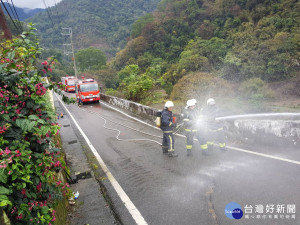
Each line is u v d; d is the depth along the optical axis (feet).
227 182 14.55
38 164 8.39
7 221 5.89
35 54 11.14
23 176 7.09
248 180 14.43
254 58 154.10
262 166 16.10
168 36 268.00
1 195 5.83
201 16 280.10
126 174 17.61
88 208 12.75
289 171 14.80
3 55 9.13
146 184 15.61
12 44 10.68
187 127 20.03
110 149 24.67
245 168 16.16
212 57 173.58
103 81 193.06
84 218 11.81
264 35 173.99
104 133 32.60
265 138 20.12
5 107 7.53
